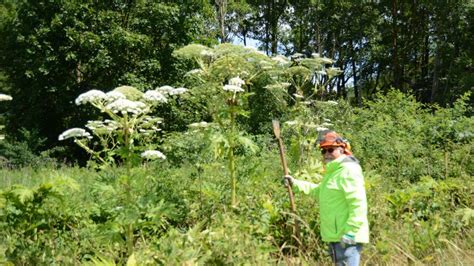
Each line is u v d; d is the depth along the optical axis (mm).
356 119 14648
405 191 7934
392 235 6371
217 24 31156
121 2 23828
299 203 6922
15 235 5844
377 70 44906
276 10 40344
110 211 5262
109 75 23531
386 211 7316
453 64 34781
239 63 7090
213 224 6090
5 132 24688
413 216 7098
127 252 5629
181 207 6750
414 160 10477
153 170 7805
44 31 21953
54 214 6312
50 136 23828
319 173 7926
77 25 22000
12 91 25328
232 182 6766
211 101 6895
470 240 6750
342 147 5176
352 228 4816
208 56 7312
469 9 32188
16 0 29078
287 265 5727
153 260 4637
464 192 8312
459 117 13641
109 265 4879
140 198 5078
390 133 12344
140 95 5410
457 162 10773
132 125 5133
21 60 23203
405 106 14953
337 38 42250
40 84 22859
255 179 6977
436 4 33438
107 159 5656
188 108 20234
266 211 6527
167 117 21250
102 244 5664
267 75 8367
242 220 6035
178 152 10586
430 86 39312
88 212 6730
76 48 22359
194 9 25062
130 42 22422
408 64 43719
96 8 23344
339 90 47156
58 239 5980
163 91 5977
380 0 38906
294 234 6230
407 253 5836
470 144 11312
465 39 34656
